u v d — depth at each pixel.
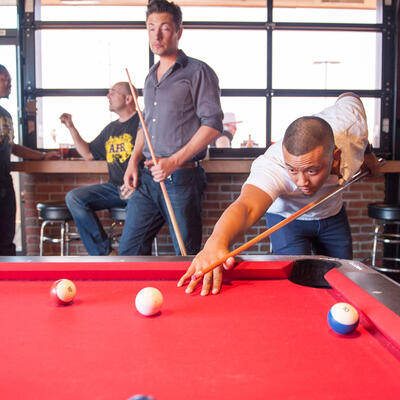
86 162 3.25
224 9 3.82
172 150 2.33
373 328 0.84
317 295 1.05
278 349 0.75
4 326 0.86
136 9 3.82
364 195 3.67
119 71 3.85
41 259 1.24
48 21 3.76
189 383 0.63
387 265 3.77
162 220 2.54
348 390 0.61
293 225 1.92
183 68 2.29
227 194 3.56
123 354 0.73
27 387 0.62
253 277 1.18
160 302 0.91
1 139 3.08
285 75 3.88
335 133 1.60
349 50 3.88
